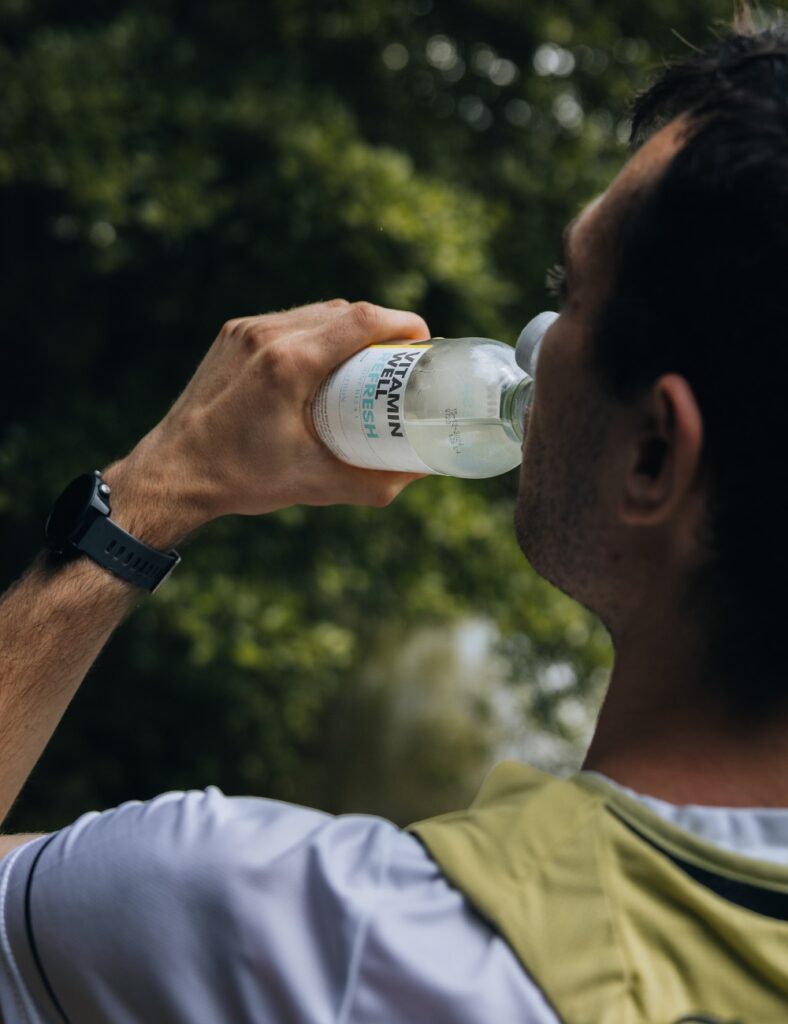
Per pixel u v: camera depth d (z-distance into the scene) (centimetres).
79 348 547
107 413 517
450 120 582
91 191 474
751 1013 61
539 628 550
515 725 679
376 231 489
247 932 66
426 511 516
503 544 554
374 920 66
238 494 114
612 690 74
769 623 67
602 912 63
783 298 65
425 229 492
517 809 69
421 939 65
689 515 68
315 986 65
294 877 68
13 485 495
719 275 66
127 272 541
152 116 499
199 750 555
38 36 508
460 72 588
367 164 490
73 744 545
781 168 66
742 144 67
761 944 62
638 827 66
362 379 117
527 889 65
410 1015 64
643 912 64
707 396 67
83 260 534
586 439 74
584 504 74
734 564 67
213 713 548
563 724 645
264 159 507
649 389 70
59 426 514
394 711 667
